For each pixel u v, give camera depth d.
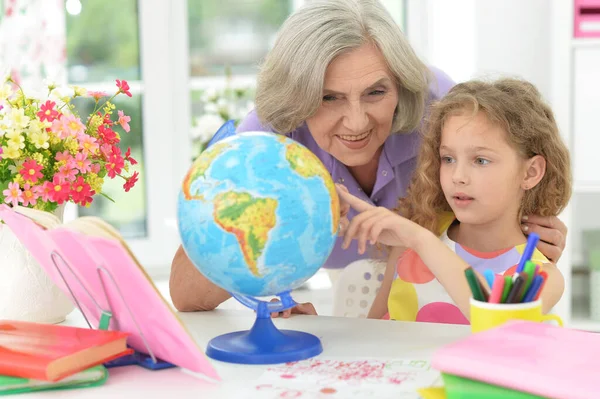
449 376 0.74
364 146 1.35
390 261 1.44
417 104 1.38
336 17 1.24
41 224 0.87
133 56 2.91
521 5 2.67
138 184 2.94
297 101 1.26
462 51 2.76
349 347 0.99
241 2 2.94
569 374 0.69
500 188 1.24
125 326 0.92
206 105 2.83
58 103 1.27
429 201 1.37
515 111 1.25
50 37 2.61
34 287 1.13
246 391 0.83
